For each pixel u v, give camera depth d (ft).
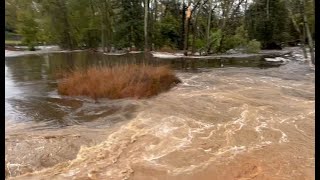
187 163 22.15
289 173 20.70
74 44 164.35
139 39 138.72
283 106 35.58
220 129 28.25
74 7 155.74
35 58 105.91
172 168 21.53
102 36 143.33
